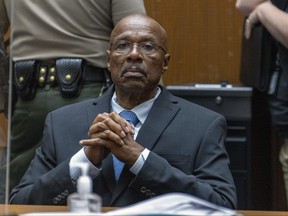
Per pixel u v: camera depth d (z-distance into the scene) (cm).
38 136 799
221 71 1064
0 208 545
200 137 649
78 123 663
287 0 857
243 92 914
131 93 657
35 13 791
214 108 921
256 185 1041
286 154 907
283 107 877
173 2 1065
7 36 636
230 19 1060
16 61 798
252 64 895
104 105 670
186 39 1067
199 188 616
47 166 655
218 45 1062
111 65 663
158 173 615
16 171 804
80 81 783
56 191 621
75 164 621
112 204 622
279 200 1038
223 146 657
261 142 1032
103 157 623
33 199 629
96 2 786
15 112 800
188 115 659
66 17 787
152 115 655
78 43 787
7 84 573
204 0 1062
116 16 789
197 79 1067
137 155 616
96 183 631
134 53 650
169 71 1068
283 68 866
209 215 406
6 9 793
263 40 884
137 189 618
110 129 616
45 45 792
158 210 405
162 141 645
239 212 553
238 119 916
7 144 549
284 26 841
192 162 643
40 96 789
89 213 401
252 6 880
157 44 657
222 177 636
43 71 790
